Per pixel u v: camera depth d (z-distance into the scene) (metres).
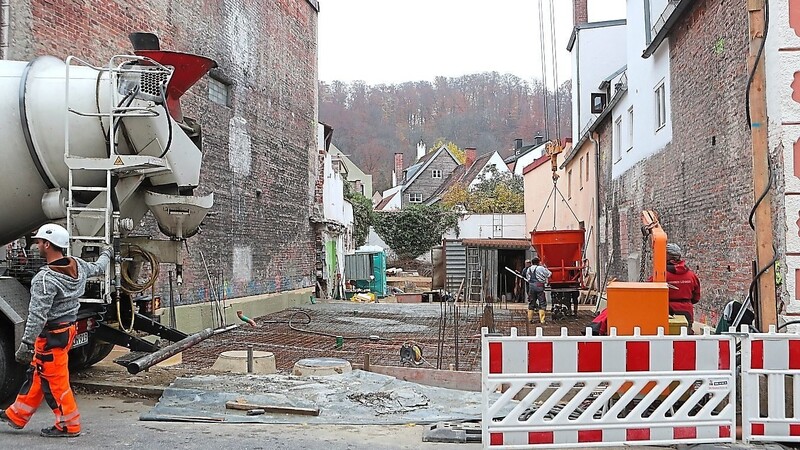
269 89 18.86
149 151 7.72
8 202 7.62
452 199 48.66
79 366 8.88
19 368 7.05
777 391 5.79
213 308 14.74
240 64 16.78
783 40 7.77
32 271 7.67
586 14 30.20
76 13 10.74
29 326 5.79
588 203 24.78
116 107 7.43
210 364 10.24
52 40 10.21
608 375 5.62
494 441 5.55
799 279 7.67
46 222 8.02
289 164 20.58
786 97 7.76
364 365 9.11
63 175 7.61
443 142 70.38
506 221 39.38
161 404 7.32
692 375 5.69
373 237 42.34
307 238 22.47
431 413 7.02
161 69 7.71
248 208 17.28
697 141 11.79
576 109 29.48
